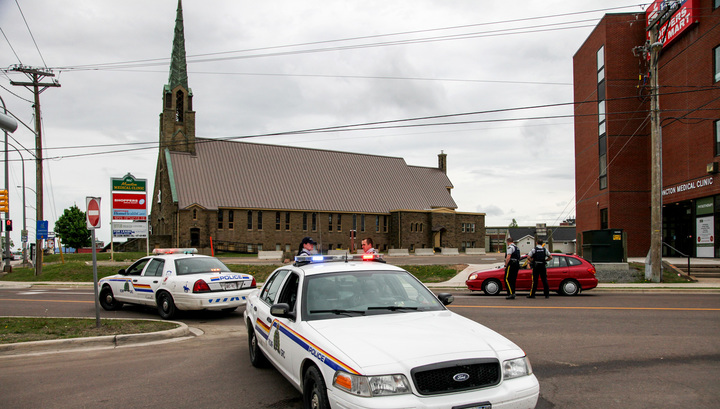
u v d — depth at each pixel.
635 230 32.31
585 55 37.09
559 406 5.48
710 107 26.42
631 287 18.44
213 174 63.31
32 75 28.45
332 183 72.00
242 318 12.64
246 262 36.47
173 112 64.12
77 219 76.06
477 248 73.38
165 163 62.91
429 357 4.29
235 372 7.12
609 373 6.77
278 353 6.00
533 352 8.02
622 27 32.75
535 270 15.88
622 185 32.50
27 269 31.66
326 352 4.58
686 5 27.84
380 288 6.02
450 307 13.59
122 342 9.26
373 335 4.80
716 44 25.88
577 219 39.09
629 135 32.59
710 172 26.20
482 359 4.33
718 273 21.95
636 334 9.42
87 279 26.95
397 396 4.06
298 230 65.69
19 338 9.09
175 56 65.00
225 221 60.72
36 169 29.19
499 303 14.56
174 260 12.87
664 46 31.02
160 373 7.10
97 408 5.66
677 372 6.79
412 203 76.06
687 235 30.31
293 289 6.17
